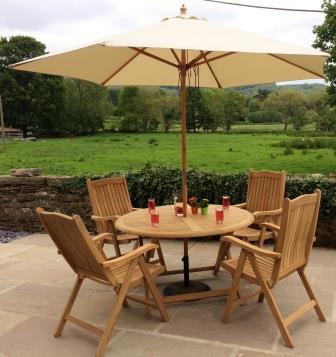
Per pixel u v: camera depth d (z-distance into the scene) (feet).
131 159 57.16
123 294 9.52
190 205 13.14
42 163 60.39
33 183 21.57
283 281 13.29
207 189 18.97
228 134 78.07
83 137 107.76
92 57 12.78
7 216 22.11
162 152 61.11
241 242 9.85
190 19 11.91
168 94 112.78
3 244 19.29
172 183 19.48
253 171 15.69
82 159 60.75
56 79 133.08
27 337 10.30
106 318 11.23
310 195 9.71
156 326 10.55
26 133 134.72
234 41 10.00
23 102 133.69
